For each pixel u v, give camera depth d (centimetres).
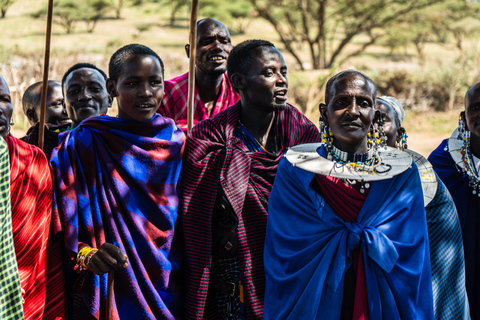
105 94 427
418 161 339
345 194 298
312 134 402
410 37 3934
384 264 286
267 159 377
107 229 336
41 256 319
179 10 5191
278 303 309
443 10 3938
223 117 396
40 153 327
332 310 292
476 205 376
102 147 345
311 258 301
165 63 2964
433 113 2241
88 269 326
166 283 342
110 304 315
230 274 367
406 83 2352
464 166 382
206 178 359
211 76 482
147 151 348
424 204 315
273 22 3716
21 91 1748
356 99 298
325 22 3775
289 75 2506
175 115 490
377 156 305
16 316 290
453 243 326
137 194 345
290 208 310
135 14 5522
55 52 3162
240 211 352
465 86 2317
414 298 289
